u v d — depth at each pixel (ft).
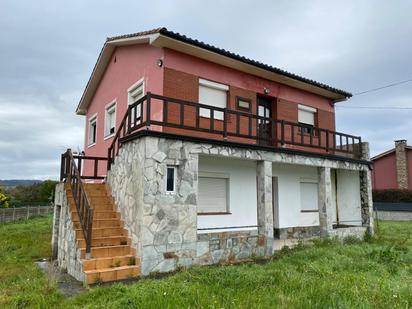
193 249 25.72
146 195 23.82
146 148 24.25
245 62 36.65
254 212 37.93
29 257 31.09
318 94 48.75
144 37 33.06
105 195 30.81
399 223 70.28
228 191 36.06
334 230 37.91
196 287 17.84
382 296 16.38
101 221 26.63
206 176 34.58
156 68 33.40
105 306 15.46
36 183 138.82
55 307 16.60
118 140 29.84
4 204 88.89
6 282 21.35
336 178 47.85
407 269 23.18
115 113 42.14
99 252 23.47
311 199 45.98
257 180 32.19
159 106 32.14
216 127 35.70
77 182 26.43
